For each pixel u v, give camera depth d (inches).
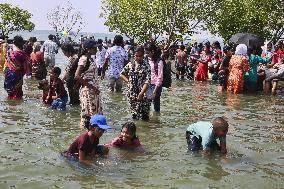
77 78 384.8
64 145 326.0
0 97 526.6
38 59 732.0
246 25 1175.0
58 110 463.5
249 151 328.5
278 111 501.0
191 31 1115.9
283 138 371.6
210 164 293.9
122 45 610.9
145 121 424.5
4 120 403.5
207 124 322.3
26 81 705.6
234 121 435.8
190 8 1103.6
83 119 386.9
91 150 295.3
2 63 836.0
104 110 472.7
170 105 520.4
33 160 289.3
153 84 430.0
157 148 328.2
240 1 1181.1
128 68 430.0
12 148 313.9
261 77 668.1
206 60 815.7
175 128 398.3
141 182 256.2
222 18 1156.5
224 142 314.7
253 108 516.7
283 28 1214.9
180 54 855.1
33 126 385.1
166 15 1112.2
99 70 829.8
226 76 665.6
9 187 243.3
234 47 765.3
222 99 582.6
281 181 266.8
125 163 289.6
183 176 269.1
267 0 1192.2
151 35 1154.7
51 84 478.6
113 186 248.1
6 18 2055.9
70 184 249.3
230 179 267.0
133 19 1162.0
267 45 810.8
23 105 482.0
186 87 709.9
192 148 321.4
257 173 279.7
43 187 244.4
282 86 735.1
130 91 427.5
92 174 266.7
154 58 432.1
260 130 398.6
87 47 389.1
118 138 323.6
